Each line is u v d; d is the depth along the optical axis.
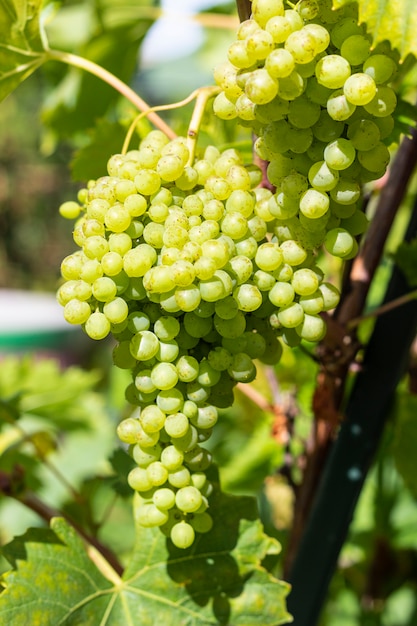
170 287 0.66
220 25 1.46
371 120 0.69
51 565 0.80
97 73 0.85
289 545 0.96
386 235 0.90
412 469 0.95
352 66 0.68
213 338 0.71
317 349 0.89
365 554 1.42
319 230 0.70
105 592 0.81
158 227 0.69
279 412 1.06
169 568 0.81
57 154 8.12
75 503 1.13
